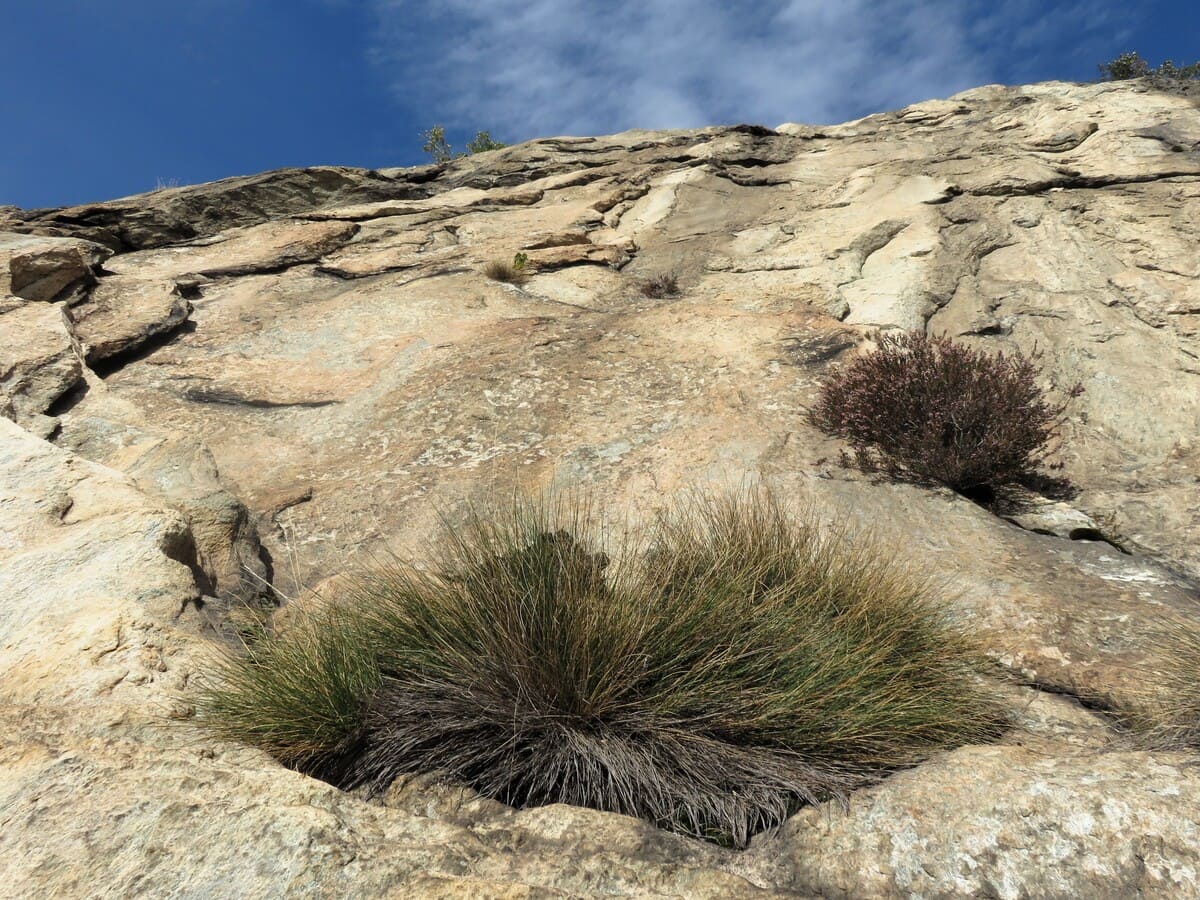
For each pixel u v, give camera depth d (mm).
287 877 2148
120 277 10719
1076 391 6469
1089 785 2584
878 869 2434
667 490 5711
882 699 3209
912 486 5785
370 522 5805
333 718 3018
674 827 2736
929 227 10742
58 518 4484
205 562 4867
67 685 3162
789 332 8070
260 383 8086
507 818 2723
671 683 3135
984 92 16172
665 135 17625
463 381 7672
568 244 11844
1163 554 5480
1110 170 11156
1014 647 4094
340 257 12047
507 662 3092
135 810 2400
